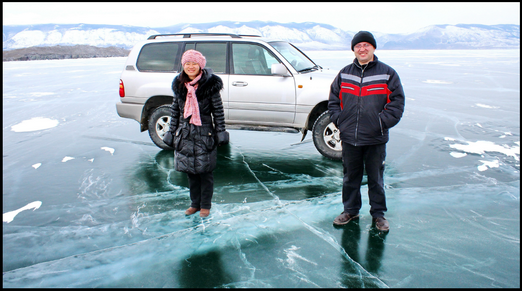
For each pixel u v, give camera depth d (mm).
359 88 2635
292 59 4914
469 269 2342
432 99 10367
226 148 5426
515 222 2994
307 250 2582
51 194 3672
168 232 2871
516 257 2480
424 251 2561
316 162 4715
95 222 3061
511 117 7613
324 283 2201
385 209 2916
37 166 4555
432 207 3285
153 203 3438
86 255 2551
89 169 4430
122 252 2582
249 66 4855
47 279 2277
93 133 6387
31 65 33625
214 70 4875
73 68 27812
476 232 2830
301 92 4590
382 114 2609
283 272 2320
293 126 4781
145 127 5215
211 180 3072
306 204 3393
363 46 2541
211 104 2867
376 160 2766
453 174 4160
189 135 2848
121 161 4738
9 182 4016
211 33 5047
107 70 25031
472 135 6066
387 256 2500
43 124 7188
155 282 2232
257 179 4078
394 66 26812
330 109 2887
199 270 2352
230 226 2959
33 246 2682
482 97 10742
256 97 4730
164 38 5129
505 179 3980
